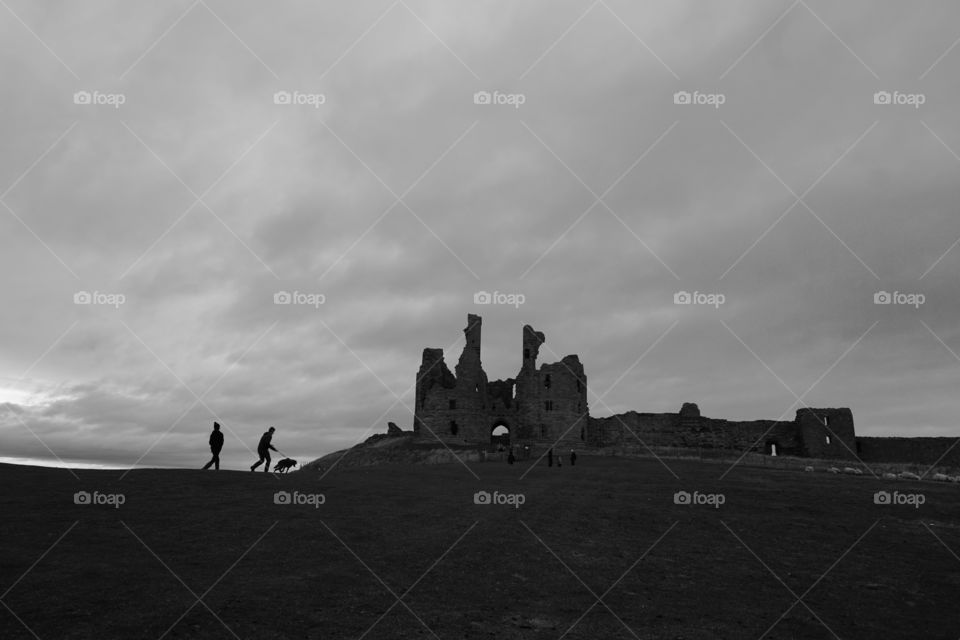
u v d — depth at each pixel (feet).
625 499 99.91
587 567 61.11
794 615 50.75
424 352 332.39
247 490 86.99
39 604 42.16
